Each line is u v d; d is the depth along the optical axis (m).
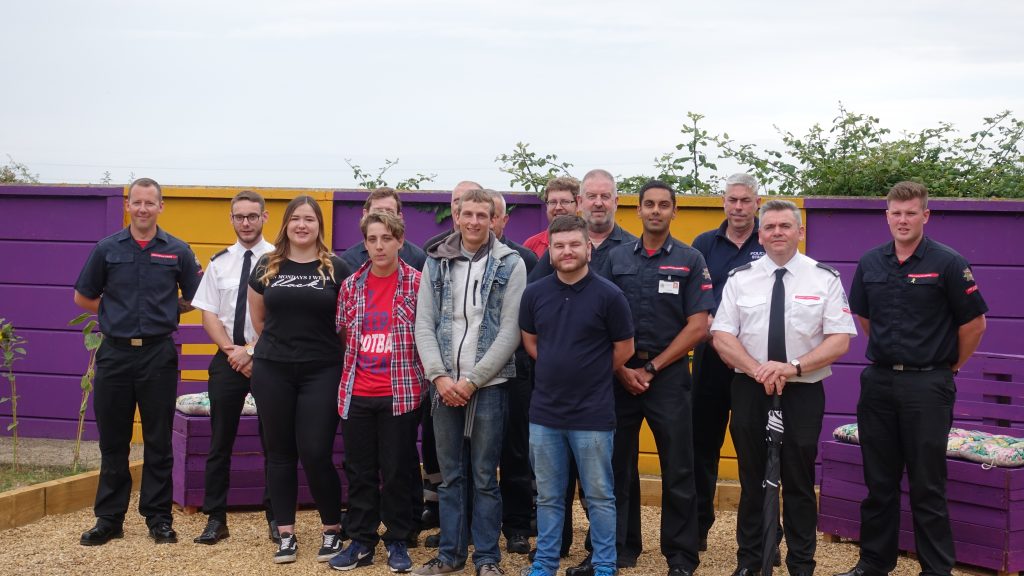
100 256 5.66
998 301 6.80
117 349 5.59
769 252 5.00
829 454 5.93
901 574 5.27
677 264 5.13
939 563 4.92
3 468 6.78
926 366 4.94
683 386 5.14
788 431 4.89
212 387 5.76
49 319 7.66
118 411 5.62
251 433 6.36
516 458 5.65
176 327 5.81
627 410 5.18
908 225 4.91
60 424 7.69
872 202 6.89
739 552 5.05
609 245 5.54
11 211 7.68
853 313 5.29
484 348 5.05
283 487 5.34
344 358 5.35
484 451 5.07
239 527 6.03
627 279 5.19
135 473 6.81
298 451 5.33
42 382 7.68
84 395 7.50
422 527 5.83
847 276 6.97
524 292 5.09
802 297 4.88
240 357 5.62
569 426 4.87
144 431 5.70
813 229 7.01
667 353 5.07
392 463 5.17
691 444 5.14
